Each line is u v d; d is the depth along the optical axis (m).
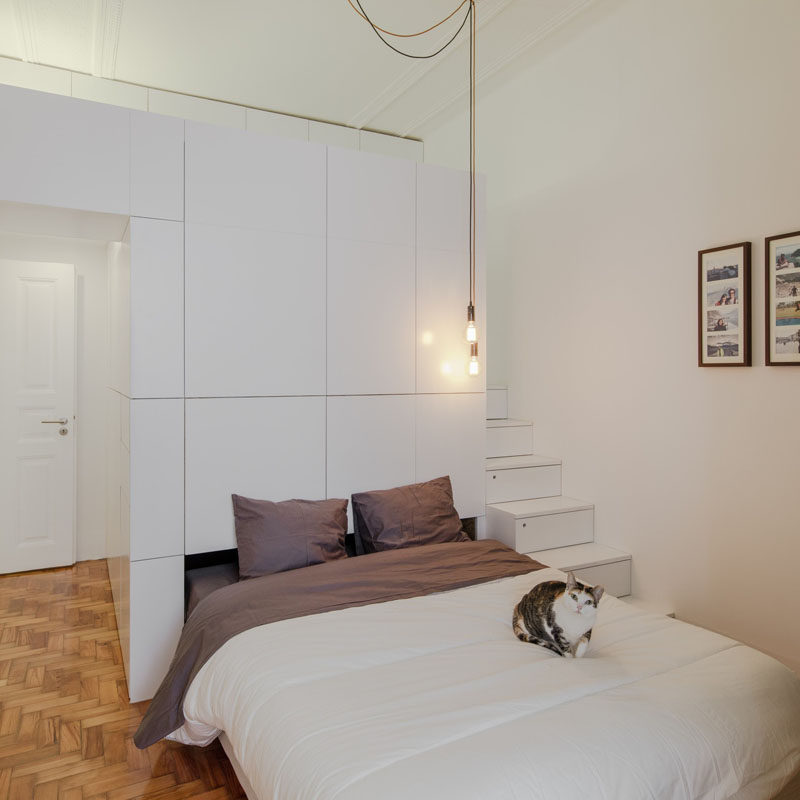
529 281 3.86
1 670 2.68
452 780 1.14
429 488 2.98
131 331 2.39
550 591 1.79
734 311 2.62
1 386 3.96
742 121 2.62
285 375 2.71
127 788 1.93
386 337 2.97
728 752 1.37
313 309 2.77
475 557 2.57
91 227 2.56
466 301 3.22
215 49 3.50
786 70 2.45
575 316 3.51
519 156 3.92
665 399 2.98
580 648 1.69
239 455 2.61
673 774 1.27
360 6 3.07
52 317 4.09
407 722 1.34
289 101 4.19
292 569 2.47
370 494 2.85
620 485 3.23
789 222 2.45
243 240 2.60
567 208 3.55
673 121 2.92
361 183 2.89
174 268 2.46
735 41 2.64
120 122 2.35
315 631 1.85
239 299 2.60
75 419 4.18
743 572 2.63
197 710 1.81
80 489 4.29
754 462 2.58
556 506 3.33
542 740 1.26
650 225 3.04
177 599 2.50
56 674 2.65
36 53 3.54
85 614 3.33
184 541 2.50
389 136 4.83
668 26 2.93
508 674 1.57
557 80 3.60
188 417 2.50
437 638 1.82
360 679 1.56
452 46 3.51
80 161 2.27
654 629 1.89
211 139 2.53
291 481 2.73
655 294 3.02
